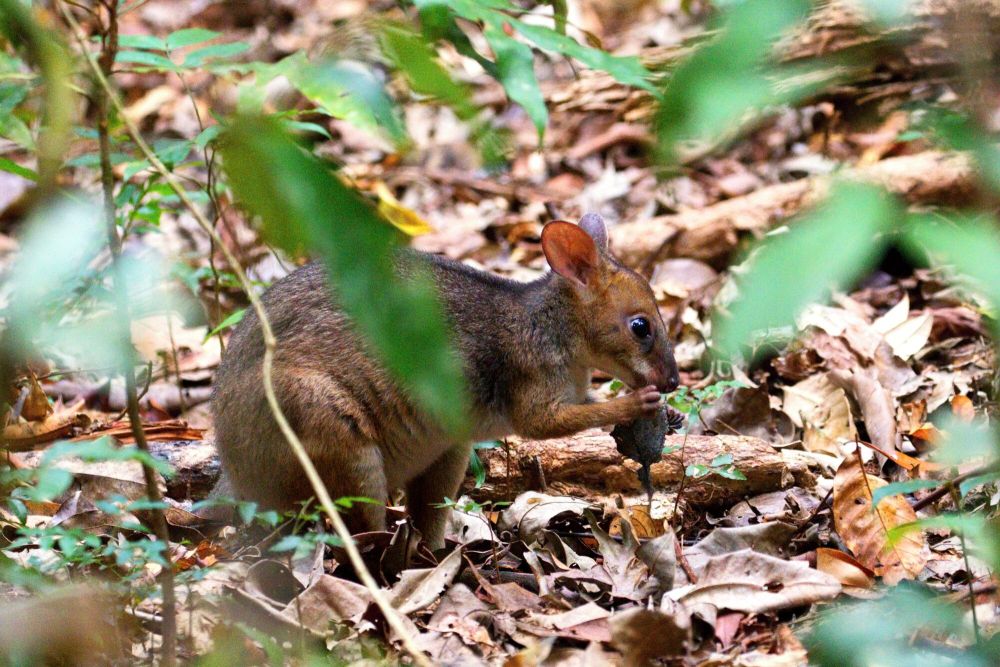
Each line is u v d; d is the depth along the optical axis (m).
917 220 3.04
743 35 2.96
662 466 10.82
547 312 10.62
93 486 10.75
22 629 6.44
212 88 20.78
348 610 8.15
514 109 20.41
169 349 14.54
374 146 20.66
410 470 10.17
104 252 14.10
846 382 11.94
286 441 9.42
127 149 11.98
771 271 2.85
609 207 18.05
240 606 8.01
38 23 4.34
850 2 4.18
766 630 7.88
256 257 15.62
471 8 4.81
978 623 7.21
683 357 13.84
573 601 8.68
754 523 10.24
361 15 4.36
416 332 3.26
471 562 9.07
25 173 8.64
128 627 7.68
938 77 14.63
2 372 4.61
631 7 22.03
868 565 8.94
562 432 10.44
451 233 17.88
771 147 17.88
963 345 13.35
